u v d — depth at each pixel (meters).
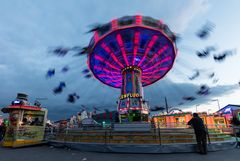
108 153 7.61
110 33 13.87
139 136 8.80
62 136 10.97
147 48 15.74
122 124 10.01
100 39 14.41
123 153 7.59
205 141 7.30
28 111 11.75
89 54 16.05
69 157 6.59
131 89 16.61
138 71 17.66
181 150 7.61
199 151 7.62
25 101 11.97
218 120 23.47
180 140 8.52
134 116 15.14
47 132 12.43
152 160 5.94
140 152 7.54
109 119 30.70
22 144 10.37
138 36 14.33
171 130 9.85
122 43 15.12
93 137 9.34
